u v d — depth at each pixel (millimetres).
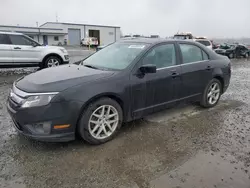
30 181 2443
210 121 4172
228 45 21219
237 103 5359
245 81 8336
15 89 3107
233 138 3525
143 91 3576
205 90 4688
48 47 9734
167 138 3465
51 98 2803
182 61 4184
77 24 49156
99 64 3881
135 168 2701
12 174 2547
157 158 2920
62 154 2959
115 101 3312
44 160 2820
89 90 3004
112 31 54219
